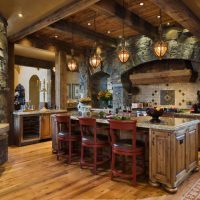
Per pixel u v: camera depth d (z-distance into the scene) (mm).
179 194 3031
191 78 6098
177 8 3873
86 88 8320
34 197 2965
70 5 4145
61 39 7176
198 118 5520
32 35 6570
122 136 4156
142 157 3748
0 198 2947
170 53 6105
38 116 6578
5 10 4438
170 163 3100
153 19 5488
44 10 4445
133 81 7324
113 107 7652
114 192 3107
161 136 3215
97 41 6617
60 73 7406
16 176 3740
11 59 6219
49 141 6770
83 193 3076
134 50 6965
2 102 4734
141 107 7090
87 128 4660
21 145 6102
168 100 6906
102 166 4227
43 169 4090
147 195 3010
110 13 4520
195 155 3891
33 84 12445
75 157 4848
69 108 10492
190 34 5801
